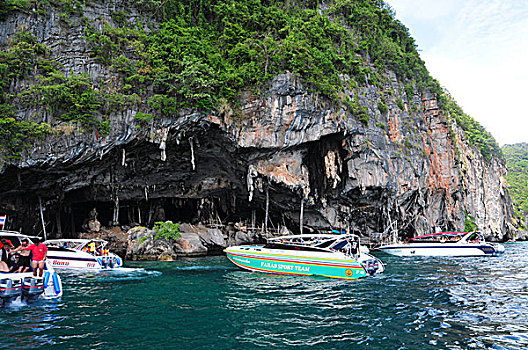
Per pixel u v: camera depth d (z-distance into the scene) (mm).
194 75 24828
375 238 39781
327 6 42812
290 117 28422
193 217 38344
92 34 25141
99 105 23469
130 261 24609
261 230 38094
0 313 10125
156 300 12016
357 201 36594
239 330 8781
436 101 49844
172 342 7848
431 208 45688
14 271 11633
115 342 7797
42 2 24500
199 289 14047
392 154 37312
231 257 20016
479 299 12484
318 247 18078
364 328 9047
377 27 44062
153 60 25312
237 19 31422
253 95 27828
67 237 31484
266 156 29375
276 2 36594
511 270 20594
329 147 32594
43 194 26688
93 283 15250
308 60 29531
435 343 8016
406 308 11133
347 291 13836
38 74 23094
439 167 47812
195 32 28859
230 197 36938
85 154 23297
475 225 56281
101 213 35562
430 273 19219
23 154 21469
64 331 8523
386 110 37625
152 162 28484
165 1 29672
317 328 9008
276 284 15328
